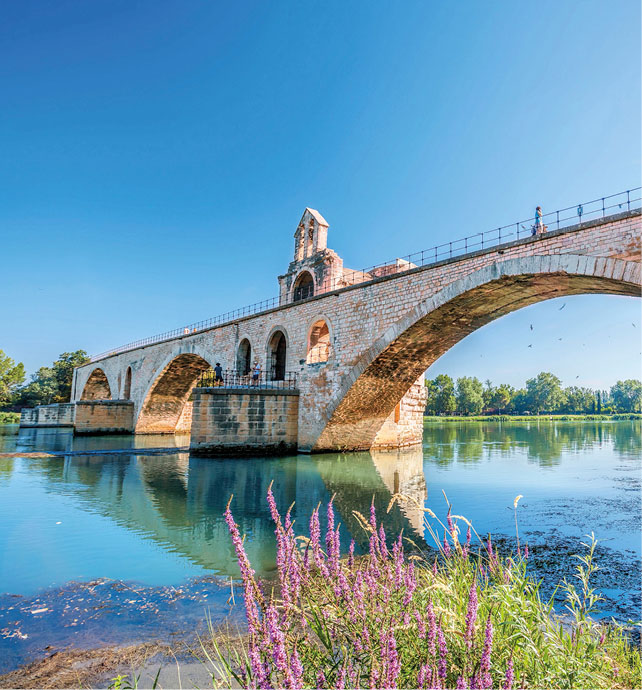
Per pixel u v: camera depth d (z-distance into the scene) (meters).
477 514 15.46
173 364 51.28
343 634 4.12
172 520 14.68
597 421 131.75
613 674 4.78
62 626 7.81
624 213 17.19
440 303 23.50
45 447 38.75
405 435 39.50
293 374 33.38
